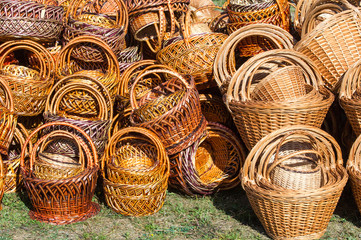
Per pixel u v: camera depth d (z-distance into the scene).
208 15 5.74
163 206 4.05
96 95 4.17
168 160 3.95
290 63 3.90
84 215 3.81
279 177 3.49
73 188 3.68
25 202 4.09
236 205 4.07
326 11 4.21
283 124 3.63
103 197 4.24
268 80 3.71
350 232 3.54
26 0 4.43
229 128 4.67
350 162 3.62
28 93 4.18
